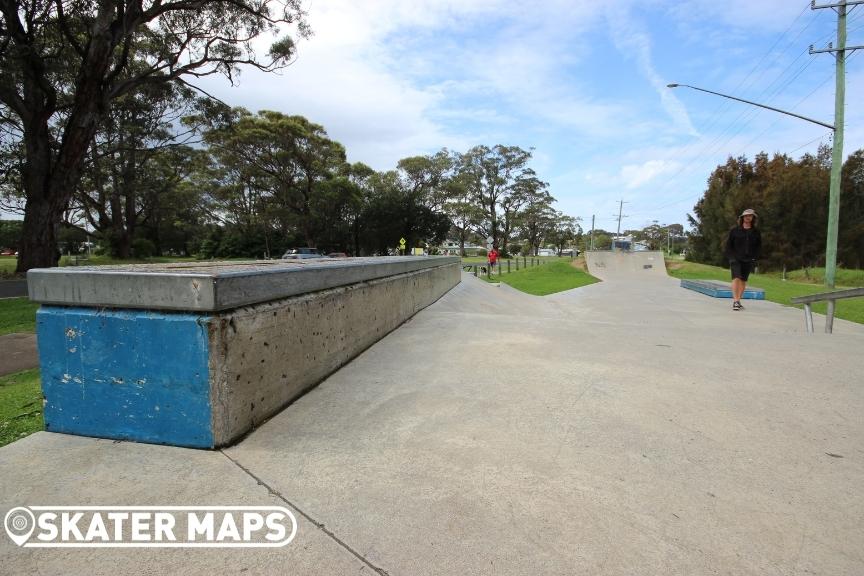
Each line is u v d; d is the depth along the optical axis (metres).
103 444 2.43
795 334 5.26
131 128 34.84
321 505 1.93
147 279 2.37
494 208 74.44
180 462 2.25
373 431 2.62
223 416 2.38
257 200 54.69
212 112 27.02
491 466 2.25
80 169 19.31
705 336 5.08
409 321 5.89
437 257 8.50
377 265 4.74
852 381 3.51
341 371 3.74
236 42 20.45
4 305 11.67
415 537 1.74
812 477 2.17
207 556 1.64
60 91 22.62
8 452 2.34
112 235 47.09
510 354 4.26
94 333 2.46
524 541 1.72
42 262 19.33
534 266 32.56
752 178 36.97
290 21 20.39
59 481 2.08
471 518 1.85
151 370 2.40
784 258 30.22
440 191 57.28
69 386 2.53
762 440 2.54
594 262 29.44
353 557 1.64
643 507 1.93
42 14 16.88
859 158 29.94
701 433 2.62
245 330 2.53
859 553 1.66
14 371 5.61
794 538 1.74
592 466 2.25
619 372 3.72
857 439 2.55
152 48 23.36
